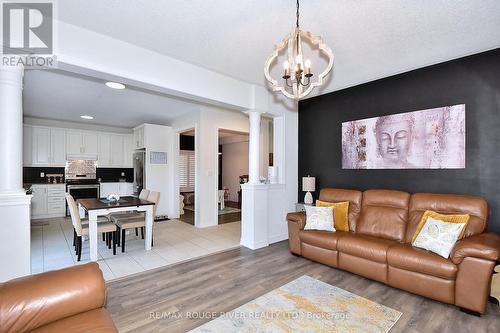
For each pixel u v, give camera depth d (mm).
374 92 3689
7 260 1951
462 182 2904
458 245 2232
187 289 2576
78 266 1485
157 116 6090
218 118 5676
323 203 3777
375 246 2715
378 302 2342
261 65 3166
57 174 6738
